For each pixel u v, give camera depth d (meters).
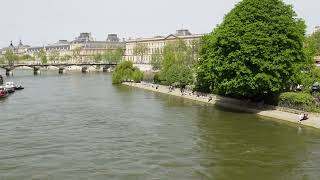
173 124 73.81
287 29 83.12
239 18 83.62
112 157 52.84
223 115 82.62
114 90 140.12
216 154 54.00
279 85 82.31
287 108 80.88
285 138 62.00
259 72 80.94
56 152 55.25
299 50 86.75
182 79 126.50
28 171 47.47
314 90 100.25
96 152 55.19
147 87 146.50
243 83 80.88
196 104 101.19
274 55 81.00
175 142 60.41
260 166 49.09
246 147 57.25
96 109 93.06
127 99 112.81
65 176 45.78
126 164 49.91
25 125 73.44
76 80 196.25
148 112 88.25
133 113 86.94
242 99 97.12
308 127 69.38
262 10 82.62
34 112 88.31
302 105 78.31
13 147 57.81
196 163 50.31
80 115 84.44
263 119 77.12
